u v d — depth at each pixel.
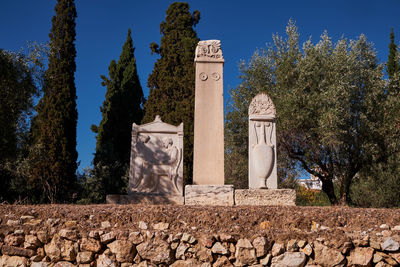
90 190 18.39
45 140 16.66
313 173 16.09
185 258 6.02
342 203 15.56
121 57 25.69
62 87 17.61
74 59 18.58
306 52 15.95
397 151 15.04
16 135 14.02
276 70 16.56
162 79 21.00
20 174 15.18
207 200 8.84
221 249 5.98
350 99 15.19
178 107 19.42
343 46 15.52
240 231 6.39
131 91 24.56
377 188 18.75
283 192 8.79
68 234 6.23
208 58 10.24
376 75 15.29
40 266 6.11
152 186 10.18
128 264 6.04
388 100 14.94
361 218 6.80
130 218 6.80
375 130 14.55
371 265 5.90
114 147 22.44
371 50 16.41
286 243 6.05
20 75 13.73
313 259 5.97
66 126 17.19
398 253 5.86
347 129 14.79
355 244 6.02
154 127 10.51
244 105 17.84
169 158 10.35
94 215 6.82
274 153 9.45
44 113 17.17
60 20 18.61
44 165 16.11
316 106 14.71
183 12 22.55
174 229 6.50
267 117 9.64
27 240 6.26
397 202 18.38
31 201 16.48
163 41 22.23
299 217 6.74
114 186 19.16
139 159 10.25
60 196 16.56
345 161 15.67
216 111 10.01
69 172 16.81
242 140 18.30
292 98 14.84
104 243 6.21
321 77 15.80
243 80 18.14
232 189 8.89
